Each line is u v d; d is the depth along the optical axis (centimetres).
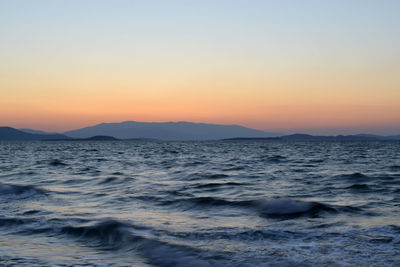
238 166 3494
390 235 938
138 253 821
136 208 1355
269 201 1367
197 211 1291
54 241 927
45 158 5269
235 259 773
